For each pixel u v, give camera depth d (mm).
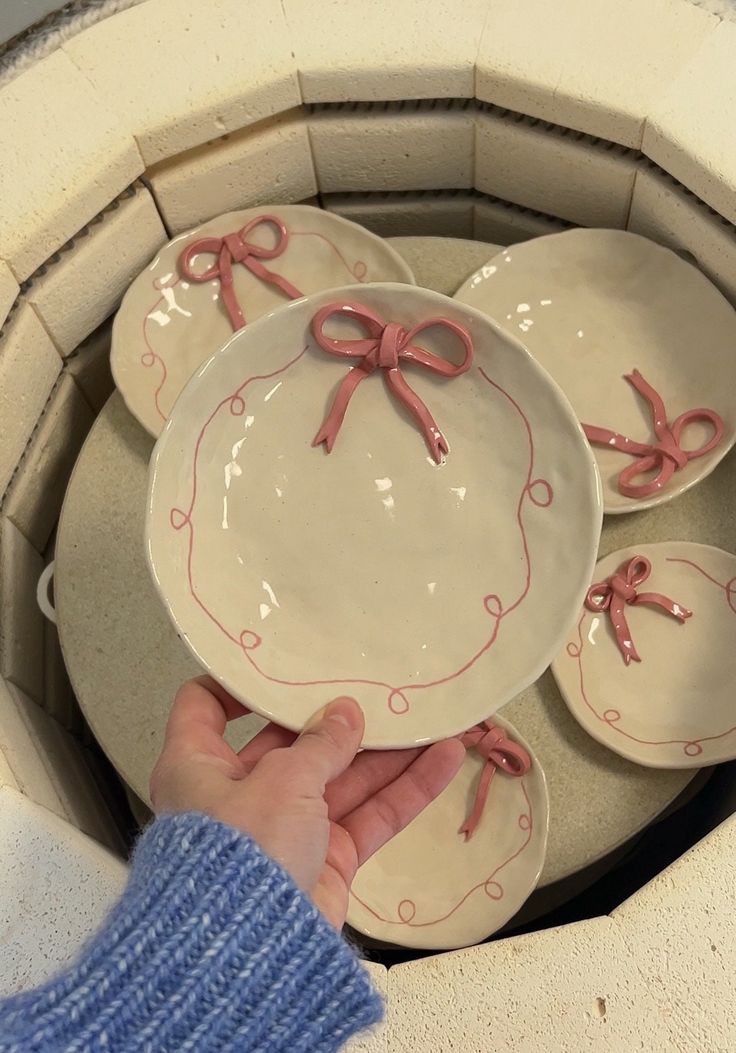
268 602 512
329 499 523
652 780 641
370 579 520
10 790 489
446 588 516
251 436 515
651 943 488
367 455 525
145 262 736
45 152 635
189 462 494
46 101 653
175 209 726
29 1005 351
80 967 363
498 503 514
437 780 517
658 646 652
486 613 507
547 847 631
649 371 702
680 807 739
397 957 684
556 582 492
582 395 705
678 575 665
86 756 803
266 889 376
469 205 805
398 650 511
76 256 671
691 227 665
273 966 368
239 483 515
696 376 685
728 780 699
